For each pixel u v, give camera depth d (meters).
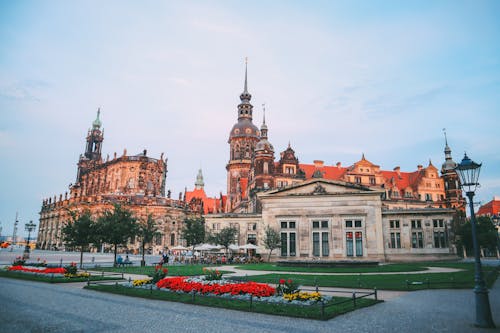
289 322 15.30
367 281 30.00
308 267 49.56
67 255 97.75
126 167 152.38
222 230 70.44
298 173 99.81
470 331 13.76
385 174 115.12
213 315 16.75
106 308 18.34
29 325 14.37
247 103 153.38
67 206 154.88
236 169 142.88
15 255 87.44
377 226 66.88
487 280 28.09
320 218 69.44
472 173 16.75
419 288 25.75
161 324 14.84
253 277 33.16
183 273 38.00
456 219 84.44
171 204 145.38
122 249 128.12
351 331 13.77
